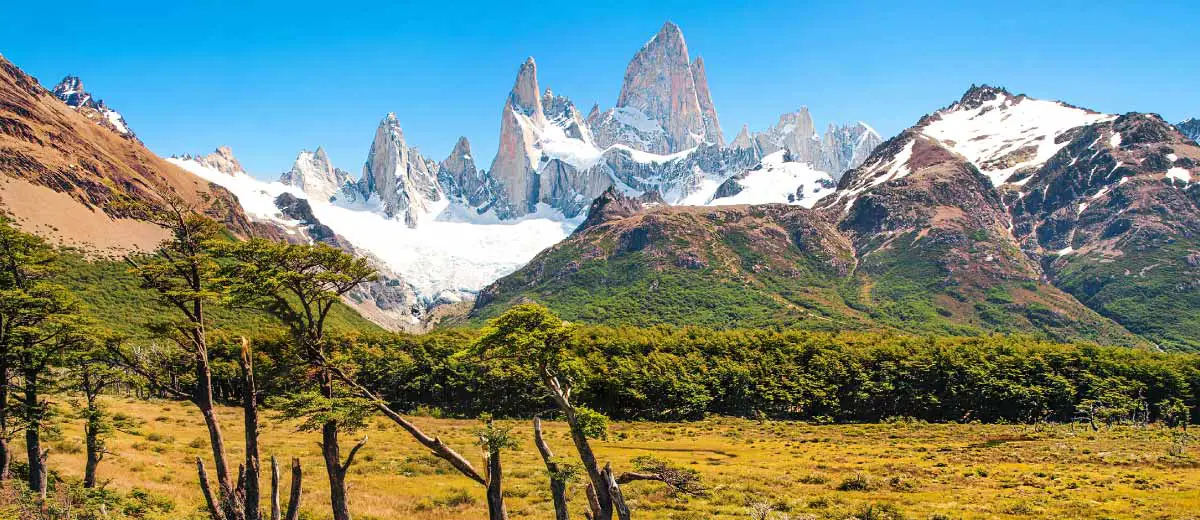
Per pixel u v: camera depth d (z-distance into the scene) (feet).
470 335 540.11
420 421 418.51
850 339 607.37
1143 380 490.49
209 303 129.49
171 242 128.88
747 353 539.70
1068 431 417.08
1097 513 171.63
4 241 138.41
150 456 211.20
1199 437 382.01
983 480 232.32
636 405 477.36
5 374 135.54
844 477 231.91
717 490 201.67
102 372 132.16
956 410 489.67
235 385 415.44
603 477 110.83
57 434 142.61
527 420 440.04
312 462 224.74
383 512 160.66
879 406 495.41
